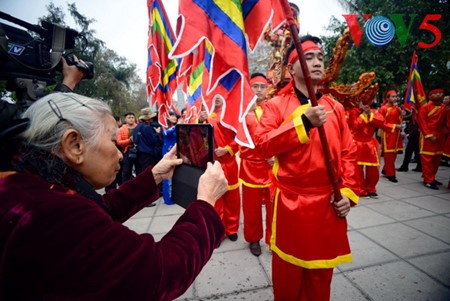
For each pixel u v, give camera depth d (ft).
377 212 12.16
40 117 2.26
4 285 1.82
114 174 2.77
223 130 9.68
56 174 2.27
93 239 1.87
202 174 3.43
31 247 1.75
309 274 5.09
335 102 5.42
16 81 4.12
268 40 9.29
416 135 20.11
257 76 9.04
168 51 8.18
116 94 73.72
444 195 14.39
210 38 3.90
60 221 1.83
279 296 5.44
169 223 11.92
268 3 3.96
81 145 2.36
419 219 11.19
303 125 4.39
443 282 7.03
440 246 8.88
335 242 4.86
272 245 5.38
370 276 7.39
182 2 3.87
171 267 2.19
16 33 4.34
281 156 5.15
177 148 4.18
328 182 4.88
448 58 24.16
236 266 8.28
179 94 23.34
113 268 1.88
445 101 17.53
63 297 1.79
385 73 24.39
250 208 8.89
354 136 14.40
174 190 4.04
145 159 15.16
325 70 5.96
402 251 8.66
